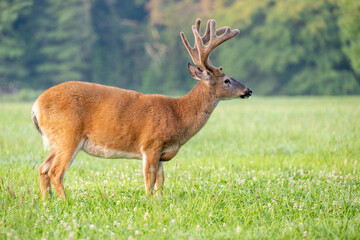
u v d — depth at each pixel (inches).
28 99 3344.0
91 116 472.1
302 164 656.4
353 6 2901.1
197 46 511.8
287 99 2802.7
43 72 4288.9
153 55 4734.3
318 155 740.7
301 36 3922.2
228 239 359.9
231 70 4256.9
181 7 4690.0
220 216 424.5
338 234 374.9
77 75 4298.7
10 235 352.2
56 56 4313.5
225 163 657.0
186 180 526.0
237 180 518.0
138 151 486.6
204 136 980.6
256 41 4215.1
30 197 435.2
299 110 1622.8
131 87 4687.5
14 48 4101.9
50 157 468.4
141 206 433.7
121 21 4815.5
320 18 3850.9
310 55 3917.3
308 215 427.5
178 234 366.3
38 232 371.2
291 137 949.2
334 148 776.3
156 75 4527.6
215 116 1450.5
